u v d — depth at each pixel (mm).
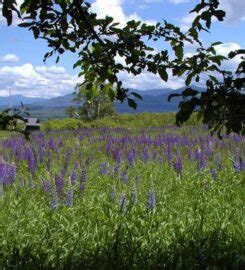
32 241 7840
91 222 8969
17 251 7121
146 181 12438
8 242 7902
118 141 21672
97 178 12836
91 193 11047
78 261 7293
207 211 9945
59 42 5309
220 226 8352
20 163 15242
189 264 7098
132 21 5039
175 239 8039
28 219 8820
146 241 7953
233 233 8375
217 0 4332
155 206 9828
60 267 7121
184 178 13203
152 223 8828
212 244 7719
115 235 8102
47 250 7672
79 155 17750
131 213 9219
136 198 9672
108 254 7188
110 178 12609
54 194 9391
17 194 10203
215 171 12922
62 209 9445
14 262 7066
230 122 3781
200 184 12391
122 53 5047
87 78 5504
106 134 29328
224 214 9602
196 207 9891
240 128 3773
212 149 17703
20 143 20891
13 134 24781
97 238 8109
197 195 11414
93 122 49188
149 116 51000
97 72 5477
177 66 4812
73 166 14109
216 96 3789
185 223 8891
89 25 5070
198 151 15859
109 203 9836
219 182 12805
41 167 15430
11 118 4340
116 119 51500
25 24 5070
